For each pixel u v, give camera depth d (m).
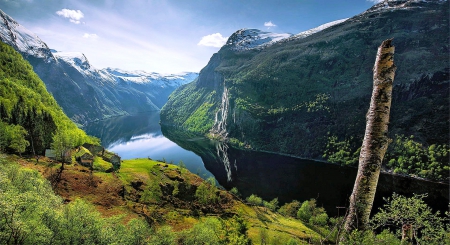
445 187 133.25
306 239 67.12
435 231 9.37
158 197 86.75
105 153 120.69
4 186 27.73
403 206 9.51
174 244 34.94
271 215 92.06
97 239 27.12
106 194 73.38
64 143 83.06
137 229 31.91
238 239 42.41
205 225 43.41
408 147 170.62
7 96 120.00
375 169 7.48
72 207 29.11
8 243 21.09
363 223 7.50
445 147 164.62
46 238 22.95
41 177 43.88
